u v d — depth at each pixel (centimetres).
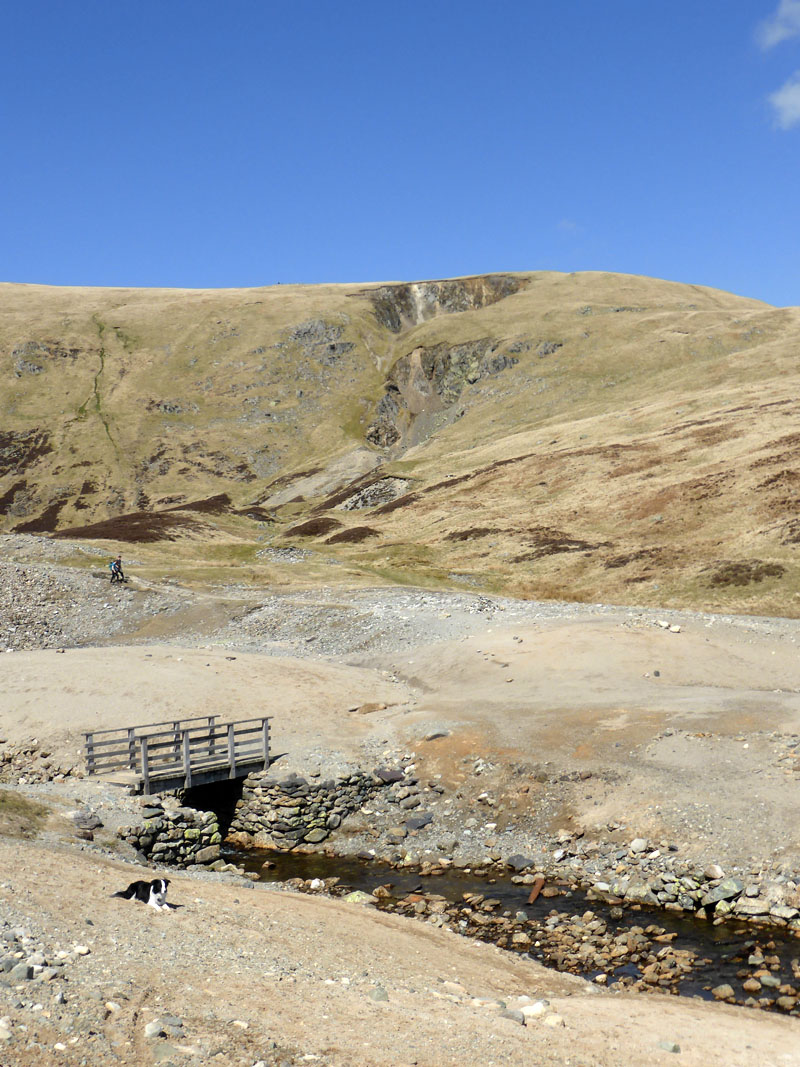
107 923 1430
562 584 6725
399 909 2047
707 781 2442
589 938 1845
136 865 2006
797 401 10494
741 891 1992
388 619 4988
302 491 14862
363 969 1451
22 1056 914
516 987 1522
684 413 11438
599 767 2625
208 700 3431
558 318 19950
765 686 3328
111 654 4028
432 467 12488
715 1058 1207
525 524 8475
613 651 3719
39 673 3628
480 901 2088
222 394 19625
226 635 5356
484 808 2591
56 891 1538
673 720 2866
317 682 3741
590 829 2373
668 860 2158
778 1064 1205
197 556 7831
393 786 2767
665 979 1638
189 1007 1137
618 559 6944
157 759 2817
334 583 6481
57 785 2606
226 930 1534
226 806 2856
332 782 2705
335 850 2547
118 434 17750
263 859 2523
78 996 1091
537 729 2948
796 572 5844
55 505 15388
